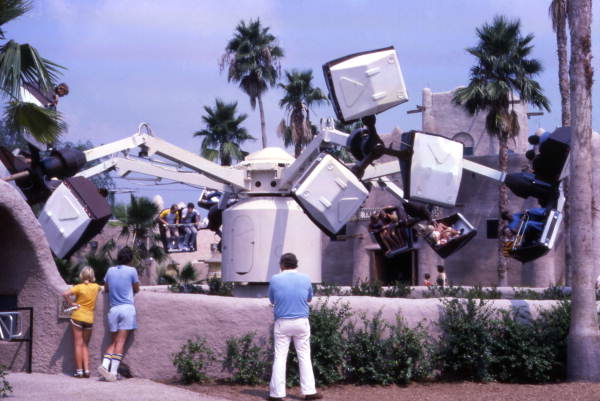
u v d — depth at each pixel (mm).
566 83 24203
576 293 8625
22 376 8344
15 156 8992
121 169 9383
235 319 8133
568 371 8609
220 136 39281
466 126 33781
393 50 8445
